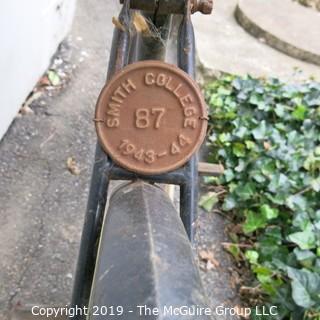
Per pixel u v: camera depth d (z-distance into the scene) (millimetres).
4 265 1973
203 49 3414
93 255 1132
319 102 2811
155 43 1344
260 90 2838
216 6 4145
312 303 1755
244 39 3709
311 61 3613
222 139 2598
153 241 834
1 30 2143
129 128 1018
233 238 2271
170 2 1176
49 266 1996
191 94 1011
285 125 2701
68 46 3285
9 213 2182
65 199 2299
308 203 2250
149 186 1029
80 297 1167
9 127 2578
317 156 2469
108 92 1005
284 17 3973
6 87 2342
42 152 2508
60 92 2912
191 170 1099
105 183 1093
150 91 1006
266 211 2209
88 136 2670
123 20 1139
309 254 1997
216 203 2424
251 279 2094
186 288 753
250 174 2398
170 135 1024
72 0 3330
